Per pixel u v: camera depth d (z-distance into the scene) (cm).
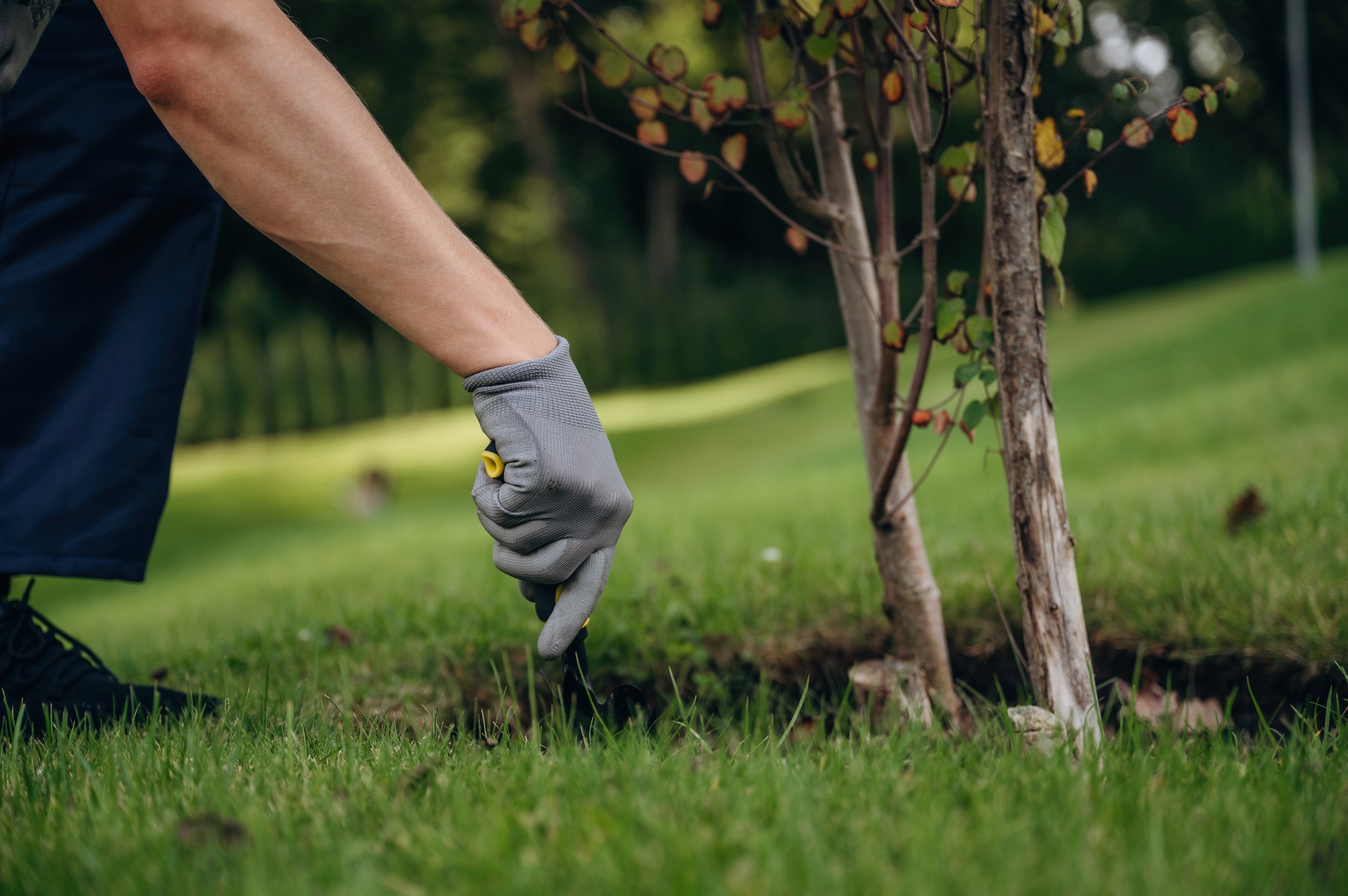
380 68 2400
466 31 2523
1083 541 292
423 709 214
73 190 179
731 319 3025
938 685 206
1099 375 1223
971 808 114
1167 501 356
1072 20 172
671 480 1416
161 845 104
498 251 2892
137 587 809
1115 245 2973
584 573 137
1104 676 222
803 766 134
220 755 146
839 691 233
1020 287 157
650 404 2556
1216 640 211
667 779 124
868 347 205
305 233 123
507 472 131
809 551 329
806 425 1634
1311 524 277
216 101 116
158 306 186
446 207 2686
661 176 3412
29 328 176
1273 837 104
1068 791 118
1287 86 3130
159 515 187
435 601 305
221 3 113
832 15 170
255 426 2589
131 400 183
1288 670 203
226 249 2483
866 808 114
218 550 1092
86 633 432
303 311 2670
